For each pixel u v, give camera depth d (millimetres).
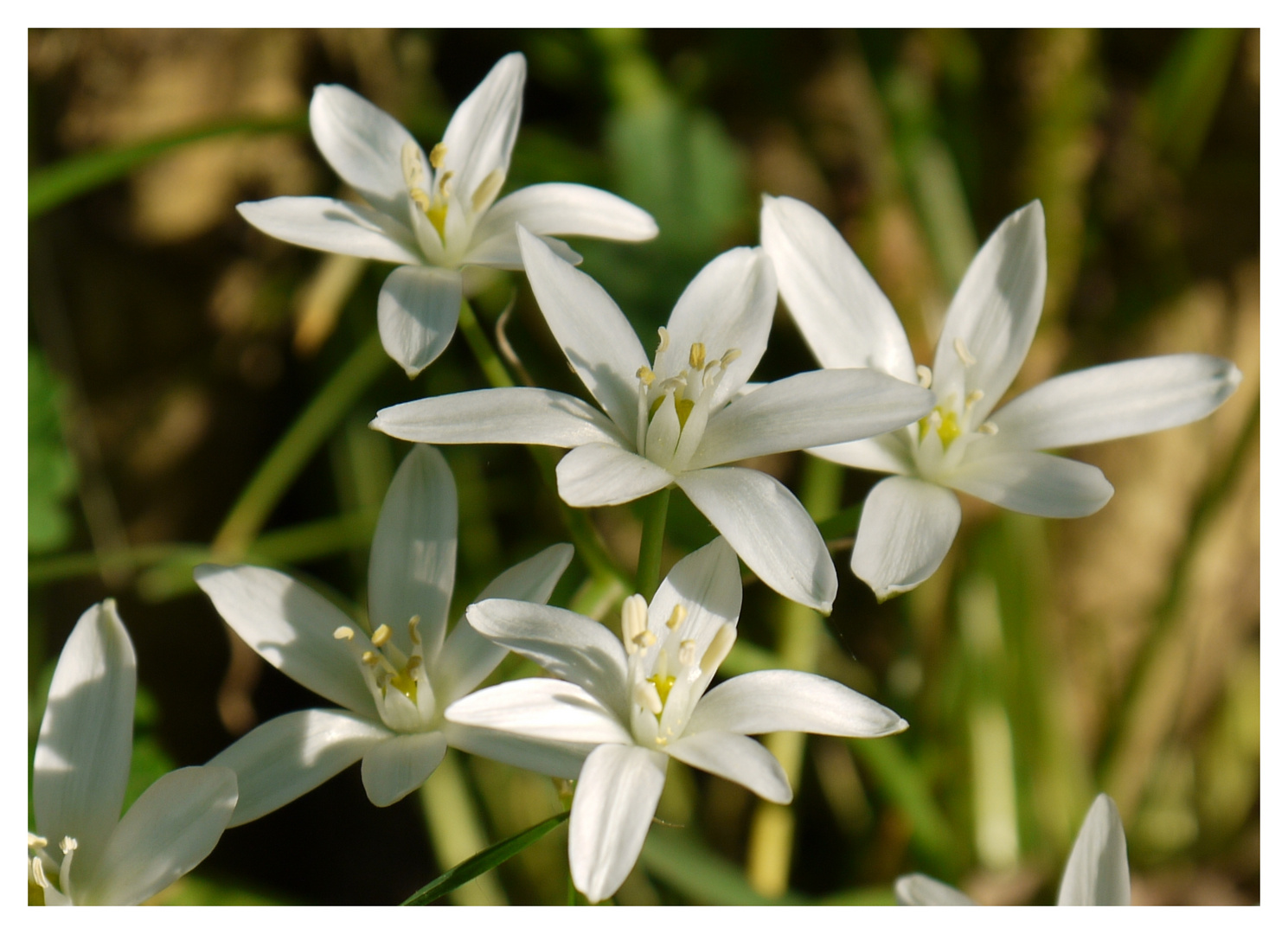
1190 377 299
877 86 359
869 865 341
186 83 356
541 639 282
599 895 273
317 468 355
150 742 308
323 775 285
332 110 310
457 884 283
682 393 291
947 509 293
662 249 345
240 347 358
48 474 324
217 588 290
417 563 293
